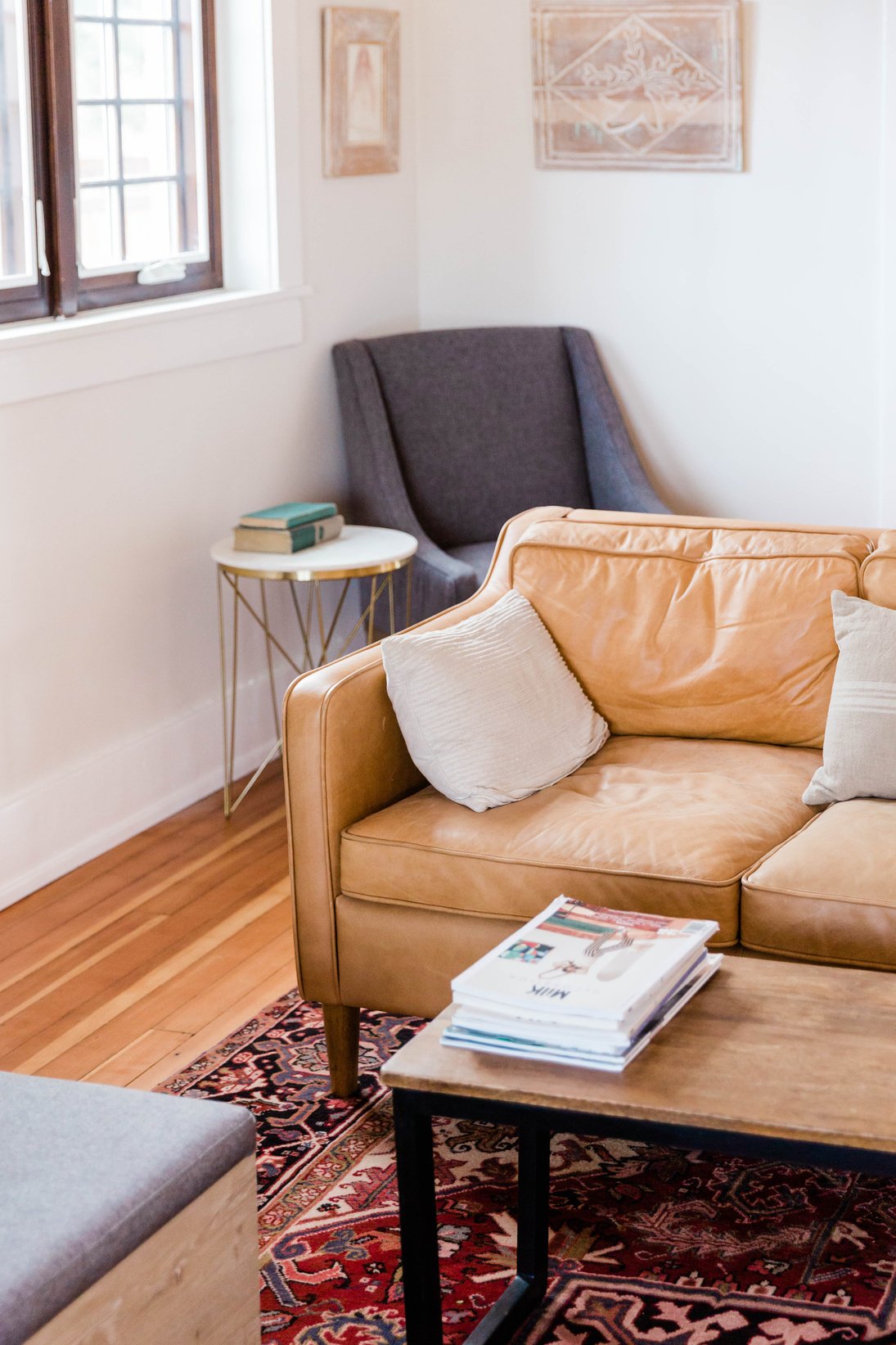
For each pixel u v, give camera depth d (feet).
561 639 9.64
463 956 7.92
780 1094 5.50
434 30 15.43
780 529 9.64
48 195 11.39
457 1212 7.31
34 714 11.27
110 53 12.10
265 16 13.10
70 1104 5.66
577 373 15.23
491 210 15.69
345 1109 8.32
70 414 11.30
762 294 14.79
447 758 8.39
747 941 7.43
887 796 8.21
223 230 13.64
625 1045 5.71
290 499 14.19
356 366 14.17
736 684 9.28
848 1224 7.15
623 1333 6.43
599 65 14.76
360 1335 6.47
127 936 10.49
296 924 8.32
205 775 13.28
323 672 8.38
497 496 14.80
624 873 7.54
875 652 8.46
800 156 14.34
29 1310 4.63
